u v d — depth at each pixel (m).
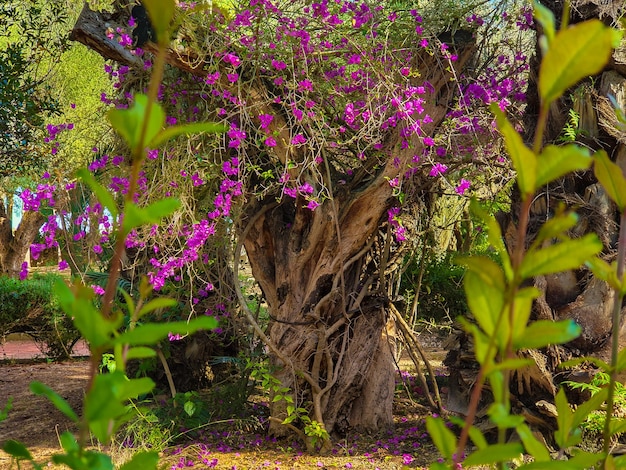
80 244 5.11
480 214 0.58
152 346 5.87
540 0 4.56
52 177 4.89
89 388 0.52
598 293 4.42
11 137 6.97
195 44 4.53
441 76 5.11
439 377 7.38
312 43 4.89
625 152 4.32
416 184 5.45
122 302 5.76
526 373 4.58
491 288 0.56
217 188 5.36
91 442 5.07
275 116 4.94
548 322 0.55
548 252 0.53
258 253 5.59
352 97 5.01
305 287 5.45
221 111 4.66
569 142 4.38
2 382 8.22
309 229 5.36
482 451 0.54
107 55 4.89
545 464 0.57
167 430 5.12
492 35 5.27
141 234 5.22
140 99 0.54
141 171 4.80
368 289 5.61
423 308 8.76
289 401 5.15
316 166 4.91
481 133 5.11
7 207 14.74
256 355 5.95
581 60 0.51
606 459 0.70
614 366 0.71
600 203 4.39
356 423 5.58
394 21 4.82
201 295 5.91
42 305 10.18
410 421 5.91
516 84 5.26
